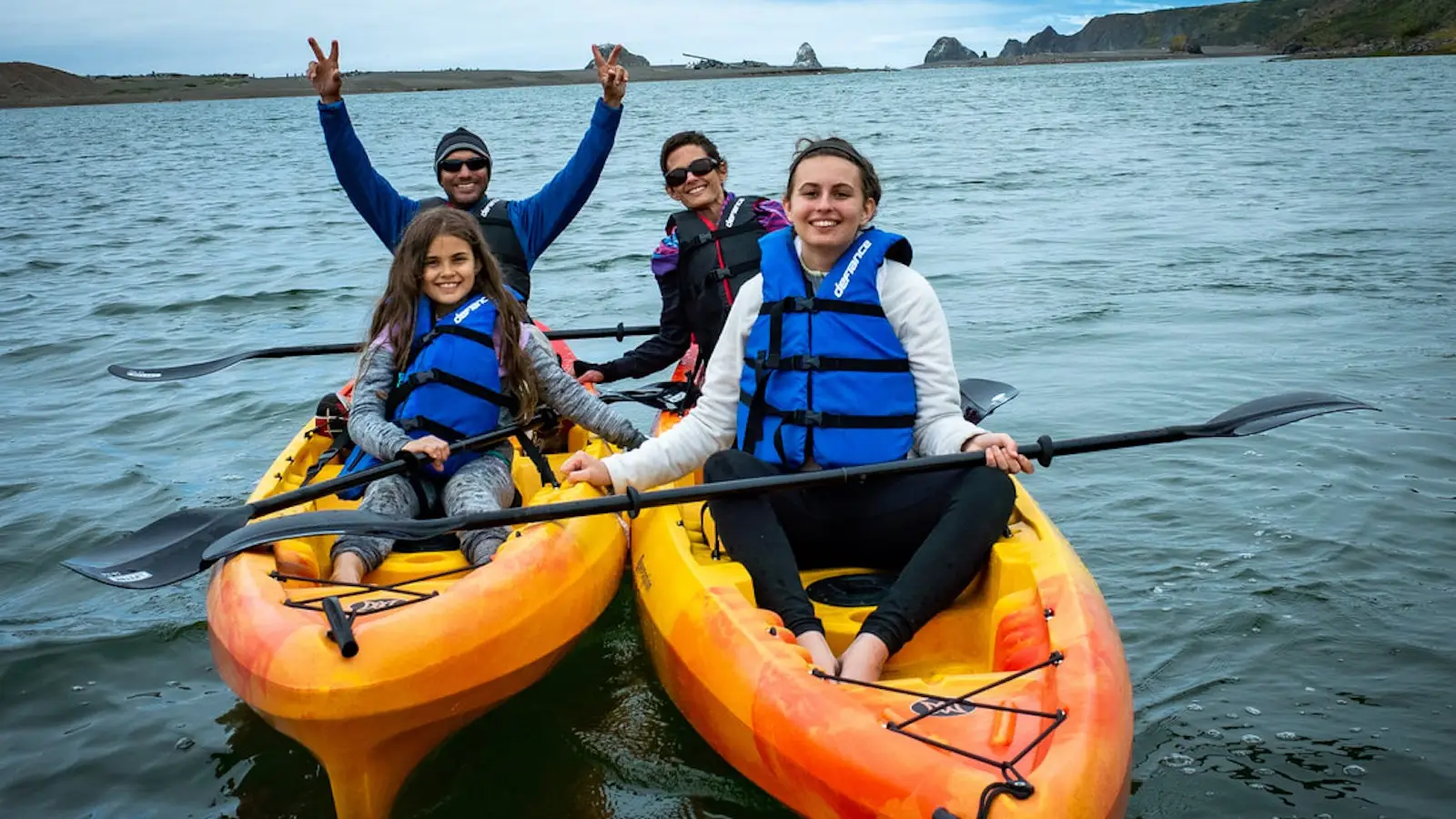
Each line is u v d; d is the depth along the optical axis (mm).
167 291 10469
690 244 4953
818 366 3303
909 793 2316
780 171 19281
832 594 3287
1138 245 11211
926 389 3342
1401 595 4055
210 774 3260
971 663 3123
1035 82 81562
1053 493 5094
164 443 6250
